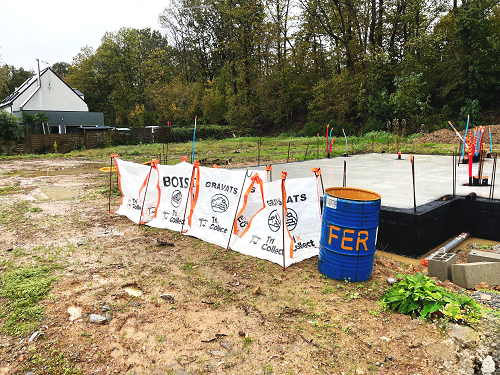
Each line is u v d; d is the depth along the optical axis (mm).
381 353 3123
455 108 32688
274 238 5129
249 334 3453
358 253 4348
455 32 30266
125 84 54719
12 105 39594
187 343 3332
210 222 6051
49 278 4523
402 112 32938
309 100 41688
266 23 39750
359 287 4293
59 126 38344
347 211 4305
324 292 4191
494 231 6184
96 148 29719
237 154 21875
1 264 5008
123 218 7465
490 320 3426
